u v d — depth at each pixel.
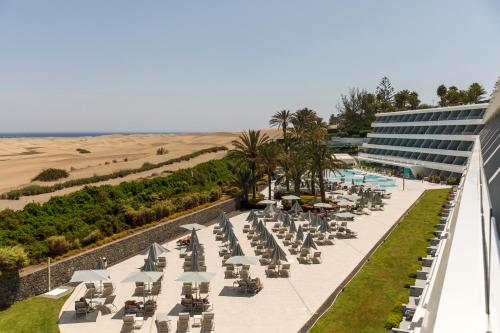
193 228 31.06
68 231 27.78
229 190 51.34
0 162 83.06
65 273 24.08
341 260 27.66
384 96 172.25
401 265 25.30
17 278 21.09
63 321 18.91
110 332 17.80
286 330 17.83
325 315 18.92
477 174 12.02
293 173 49.03
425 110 80.50
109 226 30.50
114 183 51.56
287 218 34.47
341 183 63.47
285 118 79.81
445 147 71.81
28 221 27.23
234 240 28.00
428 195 53.00
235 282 22.81
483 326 2.88
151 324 18.64
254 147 49.66
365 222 38.81
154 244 24.88
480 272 3.85
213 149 97.19
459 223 5.79
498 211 8.96
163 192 41.75
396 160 82.94
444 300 3.33
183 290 22.36
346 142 114.25
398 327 16.73
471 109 68.31
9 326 18.39
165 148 126.38
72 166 75.56
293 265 26.78
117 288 23.23
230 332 17.69
